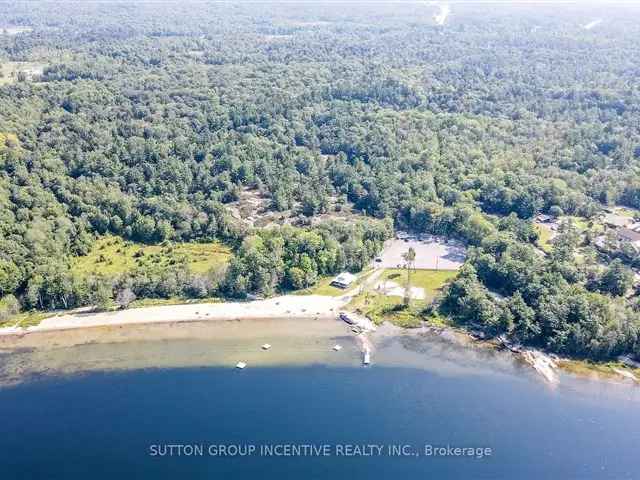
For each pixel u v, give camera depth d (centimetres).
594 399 19412
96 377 19900
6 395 19050
